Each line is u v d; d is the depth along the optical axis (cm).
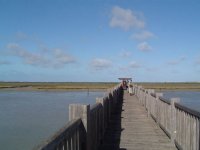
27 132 1817
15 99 5303
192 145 672
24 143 1518
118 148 916
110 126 1317
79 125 588
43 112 2972
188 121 718
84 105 611
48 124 2133
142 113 1802
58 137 416
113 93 1898
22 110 3212
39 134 1758
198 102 4153
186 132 736
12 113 2911
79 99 5162
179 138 830
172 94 6906
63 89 10575
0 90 10038
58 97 5888
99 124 916
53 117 2533
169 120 997
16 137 1664
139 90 2691
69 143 495
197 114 614
